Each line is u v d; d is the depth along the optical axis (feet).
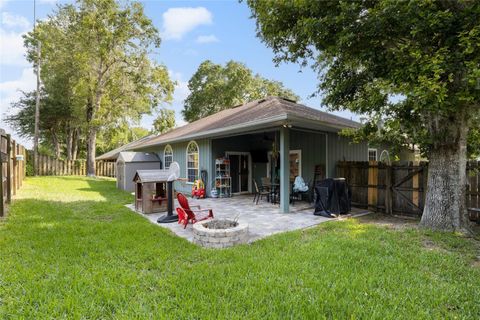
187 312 7.85
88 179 58.44
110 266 11.06
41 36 63.52
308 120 21.50
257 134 37.29
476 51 11.46
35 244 13.47
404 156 39.45
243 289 9.12
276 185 29.17
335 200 22.11
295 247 13.55
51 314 7.64
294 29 15.89
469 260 11.78
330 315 7.77
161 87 71.10
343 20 13.87
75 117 72.64
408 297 8.62
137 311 7.80
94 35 61.77
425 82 11.72
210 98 95.96
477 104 13.70
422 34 12.92
